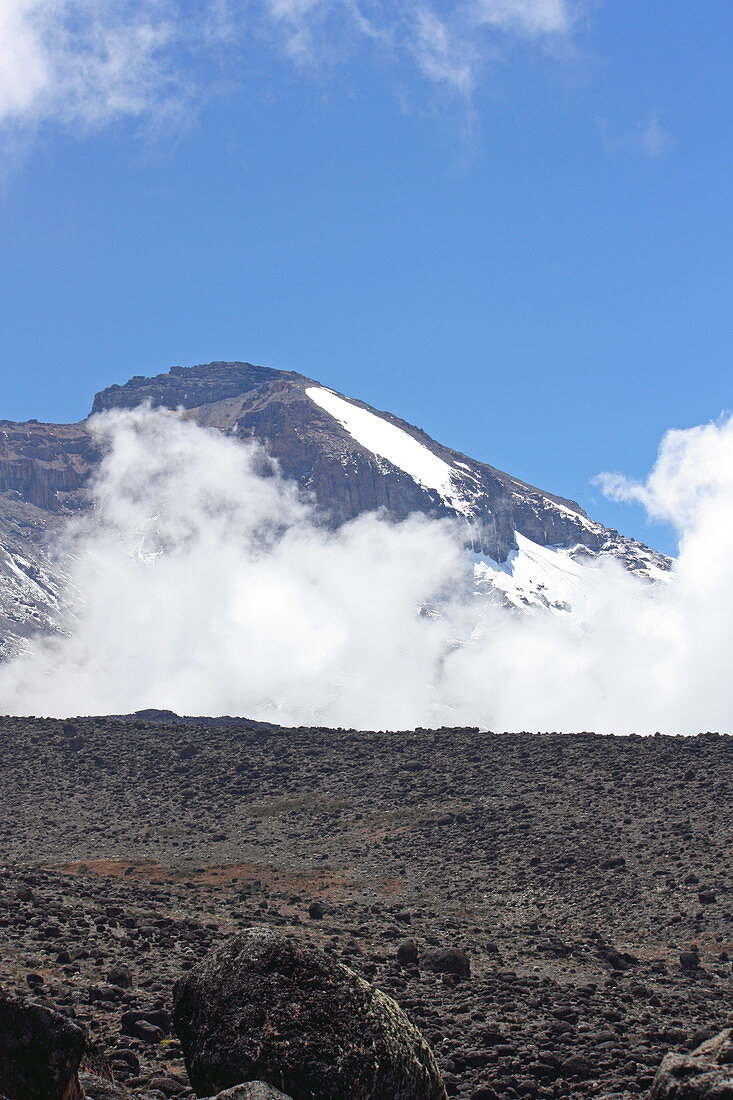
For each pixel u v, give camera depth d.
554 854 53.56
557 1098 24.55
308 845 58.38
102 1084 17.08
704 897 47.00
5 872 46.12
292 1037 15.05
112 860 56.28
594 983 36.72
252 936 16.28
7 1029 15.55
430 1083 15.13
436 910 49.16
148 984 30.28
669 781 60.03
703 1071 14.37
